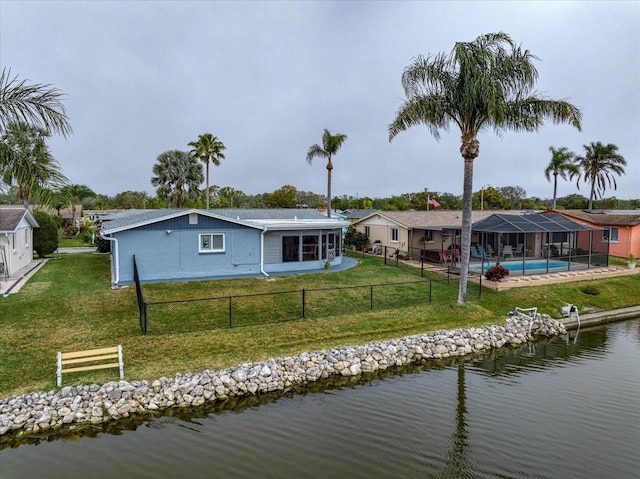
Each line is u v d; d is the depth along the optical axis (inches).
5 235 891.4
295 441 388.5
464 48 686.5
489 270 909.8
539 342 690.2
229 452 369.4
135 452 367.6
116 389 441.7
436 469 347.9
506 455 370.3
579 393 501.0
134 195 3799.2
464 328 685.9
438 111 738.8
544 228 1005.2
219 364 512.7
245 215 1255.5
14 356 496.7
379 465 352.8
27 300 698.8
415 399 479.8
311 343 593.3
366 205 3245.6
